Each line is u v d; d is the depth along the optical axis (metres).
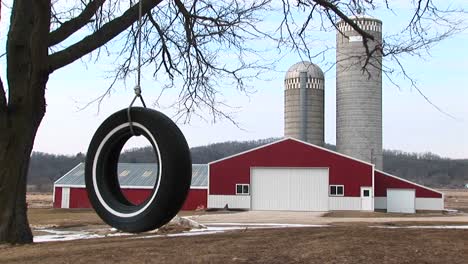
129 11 12.50
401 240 9.13
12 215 11.56
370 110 45.81
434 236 9.70
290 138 47.75
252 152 48.03
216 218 34.09
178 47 15.14
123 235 17.16
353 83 45.50
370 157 46.53
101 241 11.28
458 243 8.80
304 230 11.77
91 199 5.82
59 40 12.34
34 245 10.91
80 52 12.11
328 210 46.66
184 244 9.24
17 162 11.70
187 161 5.40
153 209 5.36
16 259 8.56
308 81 52.94
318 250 8.16
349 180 46.59
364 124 45.84
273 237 10.00
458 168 126.00
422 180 116.06
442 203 48.09
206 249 8.50
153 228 5.45
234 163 48.22
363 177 46.44
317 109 53.19
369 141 46.03
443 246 8.52
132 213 5.52
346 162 46.66
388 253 7.93
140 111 5.59
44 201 71.56
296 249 8.28
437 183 122.31
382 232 10.48
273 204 47.47
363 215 39.88
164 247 8.93
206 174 52.22
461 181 124.12
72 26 12.48
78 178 53.47
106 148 5.83
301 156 47.41
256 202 47.72
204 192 49.34
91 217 35.28
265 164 47.78
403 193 47.97
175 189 5.32
